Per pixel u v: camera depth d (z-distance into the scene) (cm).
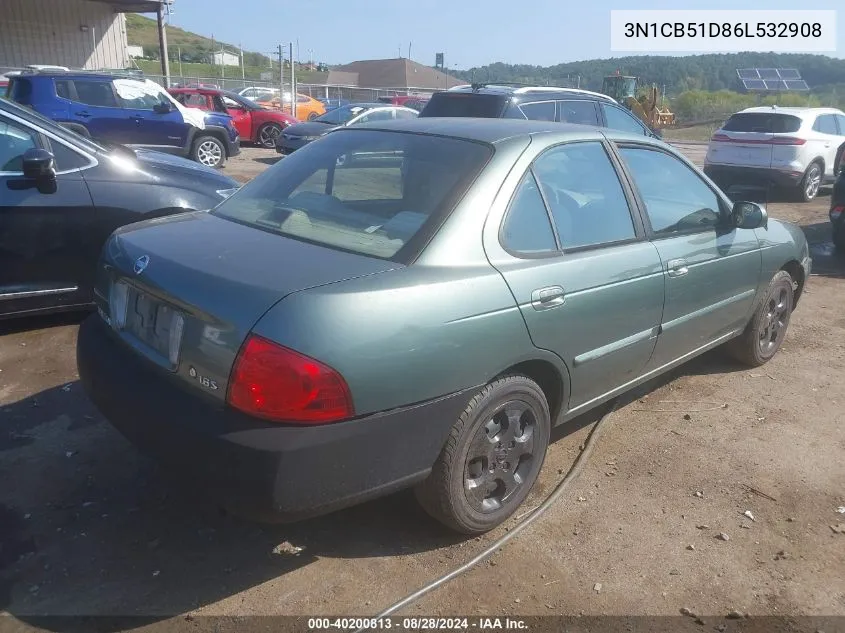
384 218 297
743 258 443
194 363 258
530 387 310
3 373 449
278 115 1989
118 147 561
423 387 262
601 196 356
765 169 1285
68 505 324
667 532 325
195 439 247
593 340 335
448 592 282
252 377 239
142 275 283
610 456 390
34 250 489
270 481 238
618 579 294
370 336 247
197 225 325
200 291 258
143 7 2586
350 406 245
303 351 237
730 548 316
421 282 264
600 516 335
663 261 373
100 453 366
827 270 836
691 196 418
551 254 317
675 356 413
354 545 307
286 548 303
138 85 1300
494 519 313
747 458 393
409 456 268
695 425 429
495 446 306
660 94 3872
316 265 266
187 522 316
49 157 475
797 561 309
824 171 1331
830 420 443
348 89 3600
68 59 2627
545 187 325
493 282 285
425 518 327
